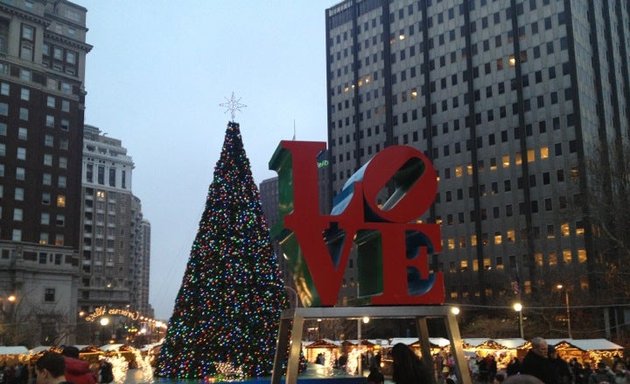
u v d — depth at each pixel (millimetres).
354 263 101938
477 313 79938
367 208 10000
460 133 92438
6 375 29219
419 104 99000
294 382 8938
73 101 96875
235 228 23516
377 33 109562
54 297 88375
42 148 91625
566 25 83812
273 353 22656
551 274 65375
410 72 101250
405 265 9742
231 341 22125
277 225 10500
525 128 85375
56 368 4832
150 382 20062
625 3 99938
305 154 9781
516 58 87750
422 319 11383
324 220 9641
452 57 95562
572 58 82312
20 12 91062
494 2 92062
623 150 35969
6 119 87812
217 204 23828
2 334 65375
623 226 33750
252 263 23391
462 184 90625
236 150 24672
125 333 125438
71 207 93625
